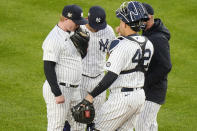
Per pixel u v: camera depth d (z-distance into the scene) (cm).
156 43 2514
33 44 4406
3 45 4344
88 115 2189
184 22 5103
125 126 2306
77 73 2416
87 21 2414
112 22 4950
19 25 4800
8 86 3638
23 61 4084
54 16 5022
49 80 2303
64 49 2333
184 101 3597
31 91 3588
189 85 3872
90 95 2159
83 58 2698
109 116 2211
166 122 3238
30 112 3228
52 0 5334
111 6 5278
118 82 2175
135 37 2169
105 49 2727
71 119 2597
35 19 4944
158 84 2595
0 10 5078
